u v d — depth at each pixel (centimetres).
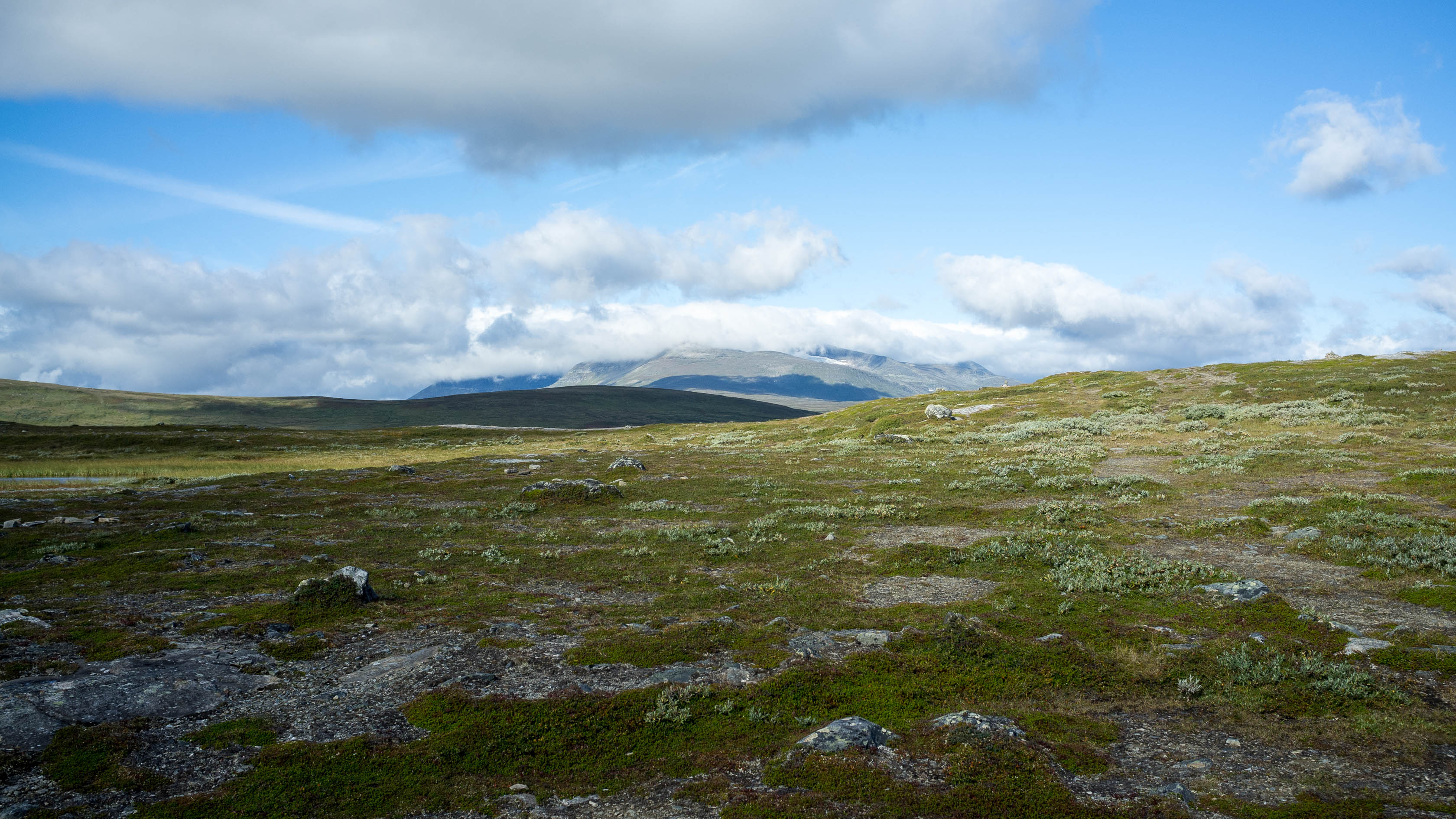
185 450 10188
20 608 1970
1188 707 1329
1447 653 1423
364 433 13062
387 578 2348
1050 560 2425
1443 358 8462
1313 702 1302
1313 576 2136
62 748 1141
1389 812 936
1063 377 11300
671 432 11819
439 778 1097
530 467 5788
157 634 1742
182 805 1007
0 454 9450
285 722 1277
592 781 1096
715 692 1371
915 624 1791
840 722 1209
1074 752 1139
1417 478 3475
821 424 10150
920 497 3934
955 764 1094
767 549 2839
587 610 1997
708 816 987
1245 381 8425
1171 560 2398
